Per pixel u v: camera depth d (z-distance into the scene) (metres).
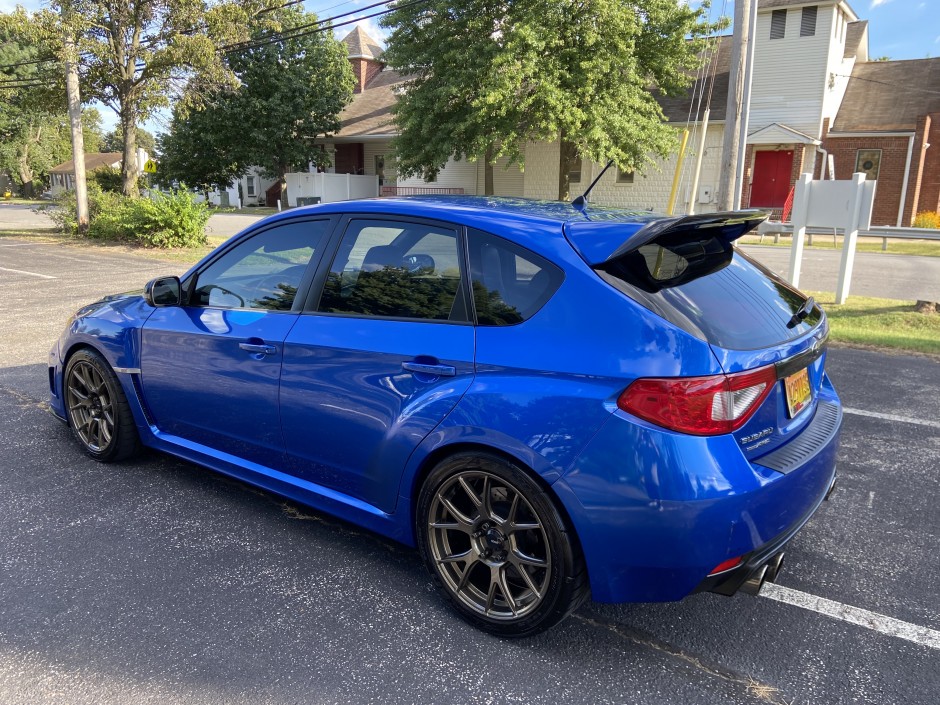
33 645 2.56
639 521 2.26
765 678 2.45
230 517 3.59
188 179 35.81
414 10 20.17
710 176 24.14
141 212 17.34
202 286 3.70
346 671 2.46
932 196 22.75
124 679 2.40
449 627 2.73
